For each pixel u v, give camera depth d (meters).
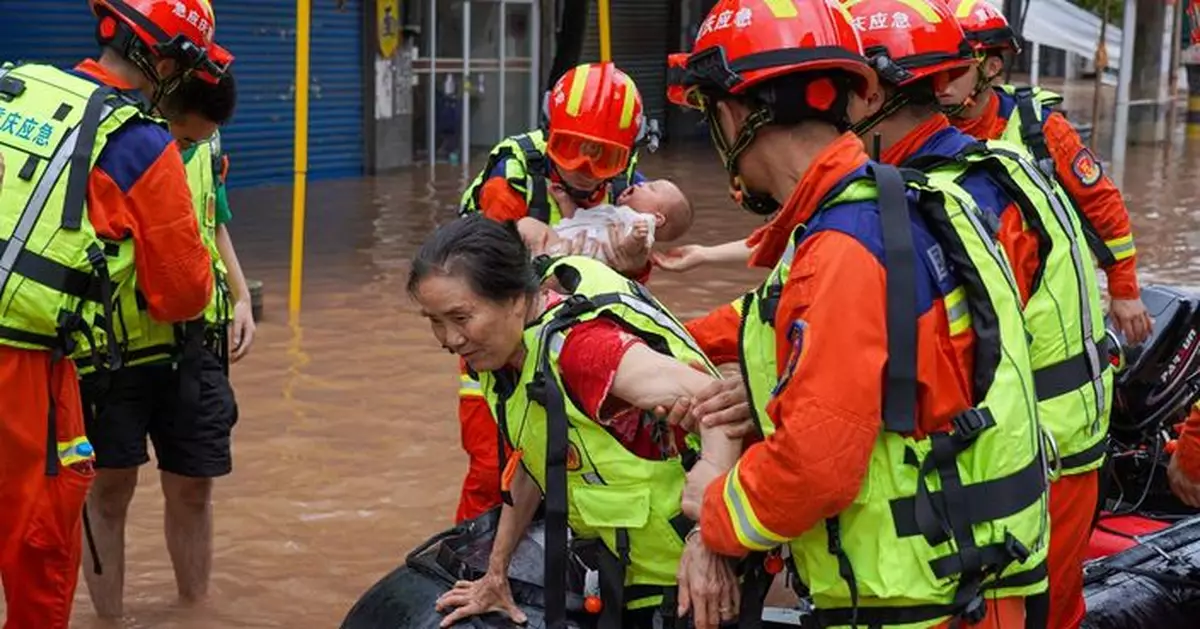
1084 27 21.86
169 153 3.71
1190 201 14.76
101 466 4.24
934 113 2.87
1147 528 4.12
